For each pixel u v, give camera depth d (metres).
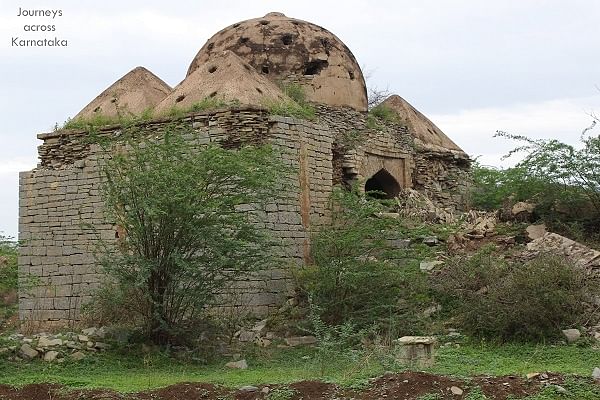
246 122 19.17
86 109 23.69
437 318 17.17
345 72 24.39
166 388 11.70
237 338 17.16
